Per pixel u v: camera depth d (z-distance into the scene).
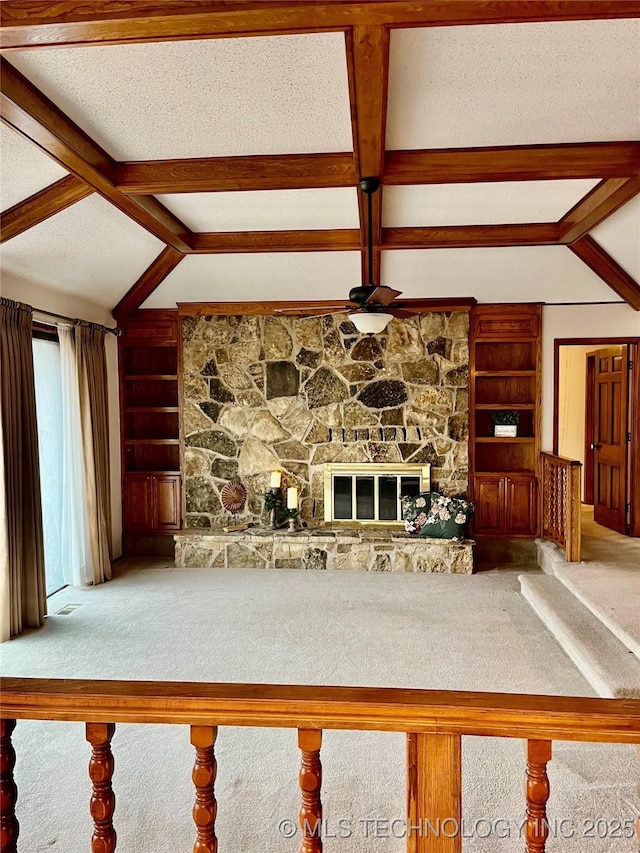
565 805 2.53
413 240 4.93
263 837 2.36
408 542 5.91
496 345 6.54
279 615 4.73
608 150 3.38
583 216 4.32
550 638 4.23
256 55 2.46
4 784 1.36
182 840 2.34
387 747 2.96
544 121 3.09
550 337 6.23
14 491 4.37
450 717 1.23
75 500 5.49
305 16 2.03
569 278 5.79
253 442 6.46
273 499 6.22
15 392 4.39
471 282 5.85
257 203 4.35
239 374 6.45
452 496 6.28
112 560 6.32
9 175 3.48
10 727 1.34
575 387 9.23
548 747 1.23
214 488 6.52
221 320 6.43
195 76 2.62
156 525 6.57
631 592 4.50
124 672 3.73
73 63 2.51
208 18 2.03
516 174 3.47
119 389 6.50
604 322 6.19
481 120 3.07
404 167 3.49
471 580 5.63
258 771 2.78
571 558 5.38
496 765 2.79
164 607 4.95
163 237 4.67
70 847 2.31
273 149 3.45
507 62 2.52
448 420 6.26
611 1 1.98
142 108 2.92
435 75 2.62
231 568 6.11
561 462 5.58
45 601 4.62
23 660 3.92
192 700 1.28
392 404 6.31
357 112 2.74
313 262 5.58
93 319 5.96
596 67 2.56
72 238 4.51
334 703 1.25
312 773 1.28
